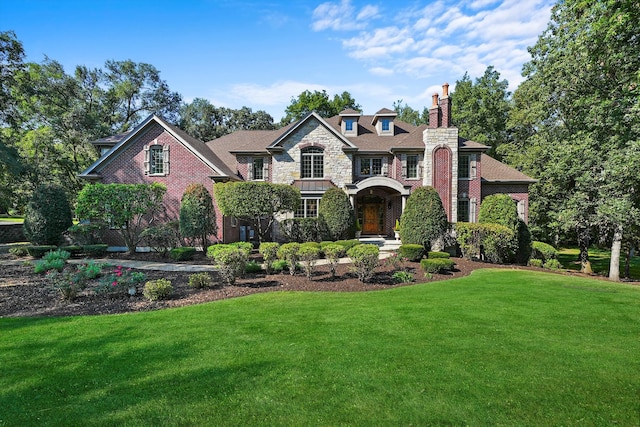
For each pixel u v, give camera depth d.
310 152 24.36
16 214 47.53
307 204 23.75
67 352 5.93
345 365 5.30
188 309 8.76
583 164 18.30
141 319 7.89
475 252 17.67
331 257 12.95
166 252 17.98
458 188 24.16
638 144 13.55
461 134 40.69
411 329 6.98
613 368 5.25
